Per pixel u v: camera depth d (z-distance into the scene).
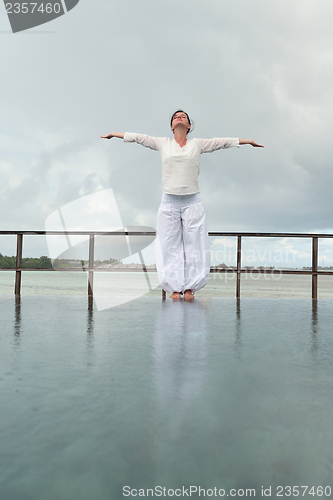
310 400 0.88
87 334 1.78
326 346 1.56
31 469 0.55
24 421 0.73
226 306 3.35
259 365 1.22
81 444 0.63
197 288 4.04
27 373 1.08
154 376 1.07
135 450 0.61
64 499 0.49
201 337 1.73
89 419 0.74
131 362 1.23
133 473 0.55
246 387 0.98
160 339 1.66
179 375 1.08
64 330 1.89
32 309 2.91
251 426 0.72
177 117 3.88
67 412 0.78
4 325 2.05
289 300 4.25
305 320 2.45
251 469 0.56
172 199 3.98
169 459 0.59
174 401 0.86
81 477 0.54
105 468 0.56
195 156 3.89
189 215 3.97
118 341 1.60
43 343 1.54
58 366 1.17
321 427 0.73
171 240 4.03
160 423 0.73
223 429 0.71
